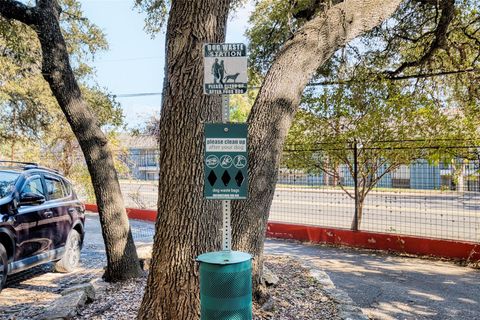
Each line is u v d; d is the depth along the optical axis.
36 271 8.09
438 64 11.66
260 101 4.80
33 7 6.27
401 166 10.62
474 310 5.56
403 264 8.35
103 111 14.26
